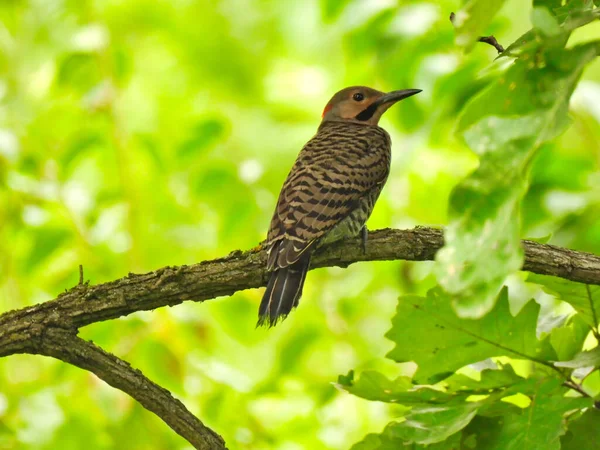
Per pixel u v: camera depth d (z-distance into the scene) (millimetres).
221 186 12930
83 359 6688
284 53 17172
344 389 6285
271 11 17109
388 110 13062
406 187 13359
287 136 14875
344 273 13484
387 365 12758
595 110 12125
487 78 11562
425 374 6219
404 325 6117
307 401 11398
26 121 13859
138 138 13797
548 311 6938
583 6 4957
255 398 11008
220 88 16875
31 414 10445
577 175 11805
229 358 13461
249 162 13164
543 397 5859
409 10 12633
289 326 12938
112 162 13594
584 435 5891
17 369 12352
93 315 6812
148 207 13203
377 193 9312
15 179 12531
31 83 14438
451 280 3822
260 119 15633
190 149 13281
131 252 12555
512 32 13594
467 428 5957
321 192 8594
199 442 6535
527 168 3936
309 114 15898
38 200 12570
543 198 11703
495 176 3912
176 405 6609
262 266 7324
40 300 12562
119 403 10992
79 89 14289
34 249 12281
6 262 12477
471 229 3855
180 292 7059
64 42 14797
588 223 11031
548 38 4023
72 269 12492
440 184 13344
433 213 13234
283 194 8711
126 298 6902
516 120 4047
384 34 12617
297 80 16453
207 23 17234
